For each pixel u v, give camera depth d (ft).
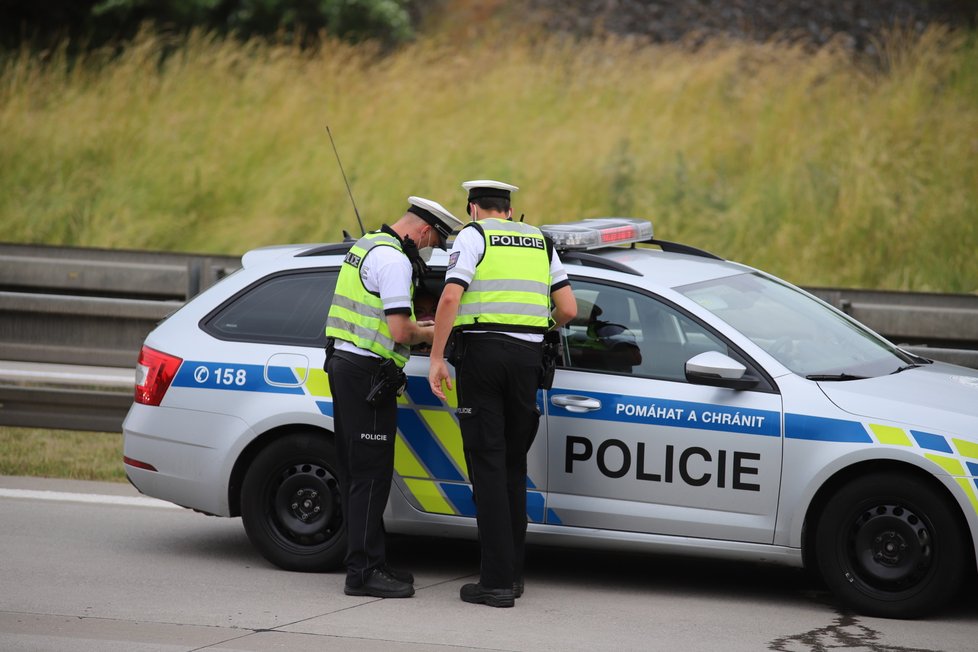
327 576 68.03
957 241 147.95
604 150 168.14
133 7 221.87
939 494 58.95
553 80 188.24
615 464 63.10
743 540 61.77
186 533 77.77
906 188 156.35
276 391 67.72
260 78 191.11
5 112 184.14
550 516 64.13
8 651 54.03
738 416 61.41
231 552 73.36
